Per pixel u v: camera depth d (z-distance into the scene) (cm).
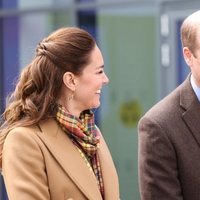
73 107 581
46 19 1538
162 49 1409
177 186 656
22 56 1559
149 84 1428
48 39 576
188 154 657
